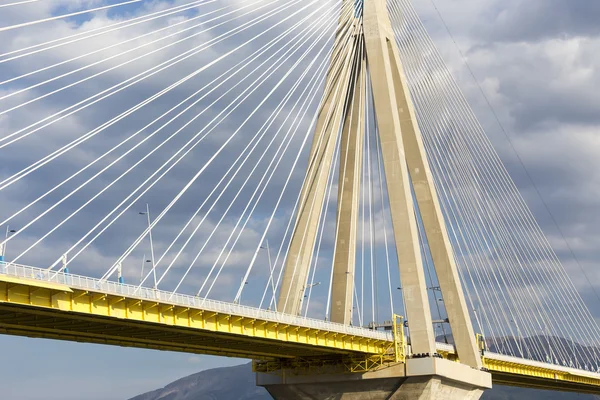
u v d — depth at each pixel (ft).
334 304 254.27
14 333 170.81
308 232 243.60
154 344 198.70
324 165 249.55
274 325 199.31
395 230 239.91
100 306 157.48
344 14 264.52
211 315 181.16
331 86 257.34
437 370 228.02
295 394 243.60
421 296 235.20
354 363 235.81
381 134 245.86
